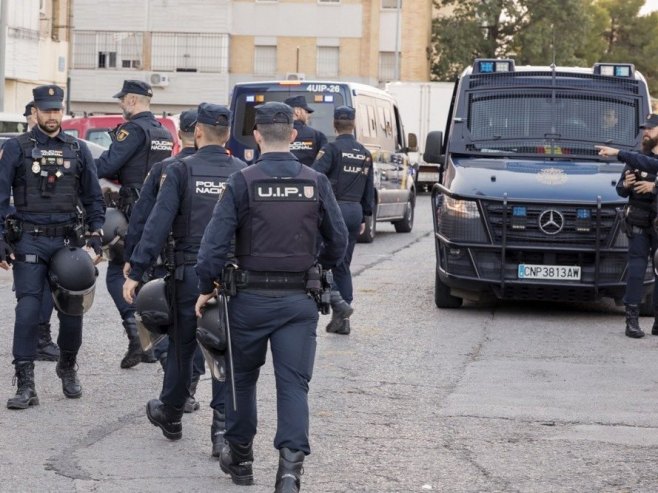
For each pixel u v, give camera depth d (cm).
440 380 1273
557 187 1697
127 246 1016
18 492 833
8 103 5459
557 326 1669
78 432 1012
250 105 2769
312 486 870
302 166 826
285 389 801
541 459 957
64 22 5941
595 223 1672
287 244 806
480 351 1456
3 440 979
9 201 1091
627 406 1156
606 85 1903
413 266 2425
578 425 1075
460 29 8250
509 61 1928
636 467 935
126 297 941
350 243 1543
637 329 1583
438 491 862
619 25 10744
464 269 1716
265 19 7881
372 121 2925
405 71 7912
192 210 928
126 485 857
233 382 822
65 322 1125
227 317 813
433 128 5669
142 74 7875
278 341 807
